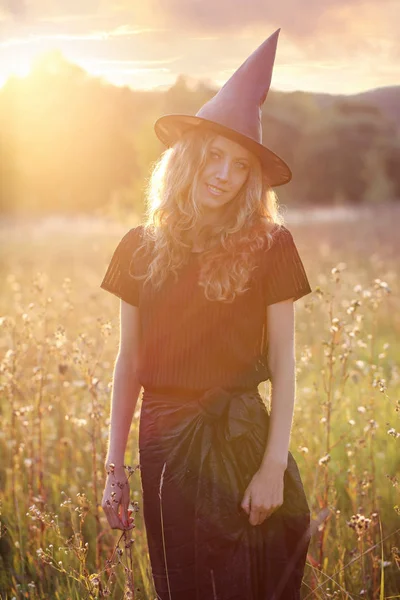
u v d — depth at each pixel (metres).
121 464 2.38
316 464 3.45
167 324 2.20
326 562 2.84
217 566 2.13
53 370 5.19
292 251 2.21
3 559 3.27
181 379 2.18
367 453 3.90
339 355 3.46
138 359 2.40
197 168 2.22
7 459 4.21
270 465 2.12
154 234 2.27
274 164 2.22
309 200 49.81
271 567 2.17
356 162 49.09
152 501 2.21
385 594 2.81
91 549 3.29
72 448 4.16
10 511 3.53
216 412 2.13
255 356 2.20
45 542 3.23
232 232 2.18
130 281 2.34
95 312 7.44
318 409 4.16
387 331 7.58
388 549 3.04
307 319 7.71
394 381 5.32
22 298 7.74
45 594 2.87
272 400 2.20
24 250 20.50
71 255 18.23
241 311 2.16
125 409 2.42
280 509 2.19
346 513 3.45
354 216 34.09
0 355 5.09
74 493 3.71
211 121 2.18
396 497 3.42
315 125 48.19
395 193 48.53
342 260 13.62
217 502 2.11
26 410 3.77
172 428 2.18
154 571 2.27
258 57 2.26
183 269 2.20
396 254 15.52
